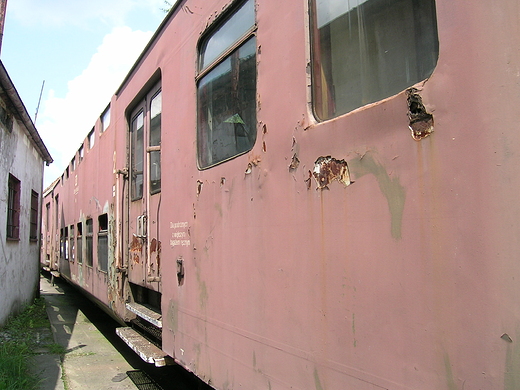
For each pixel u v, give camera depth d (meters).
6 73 6.20
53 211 15.16
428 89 1.48
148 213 4.42
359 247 1.71
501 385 1.24
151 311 4.52
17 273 8.53
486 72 1.33
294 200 2.10
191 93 3.39
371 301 1.65
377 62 1.77
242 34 2.69
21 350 5.82
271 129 2.30
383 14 1.76
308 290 1.98
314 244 1.95
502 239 1.26
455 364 1.35
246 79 2.62
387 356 1.58
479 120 1.33
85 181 8.46
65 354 6.25
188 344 3.23
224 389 2.68
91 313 10.14
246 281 2.48
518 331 1.21
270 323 2.25
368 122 1.70
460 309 1.35
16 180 8.34
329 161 1.89
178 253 3.49
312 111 2.05
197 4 3.34
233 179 2.67
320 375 1.89
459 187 1.37
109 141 6.38
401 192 1.55
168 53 3.95
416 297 1.48
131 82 5.23
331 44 2.00
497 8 1.32
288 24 2.24
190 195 3.30
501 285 1.25
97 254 6.99
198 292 3.09
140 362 5.93
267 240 2.30
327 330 1.86
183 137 3.50
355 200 1.74
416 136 1.51
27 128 8.67
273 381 2.21
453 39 1.43
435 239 1.43
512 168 1.25
